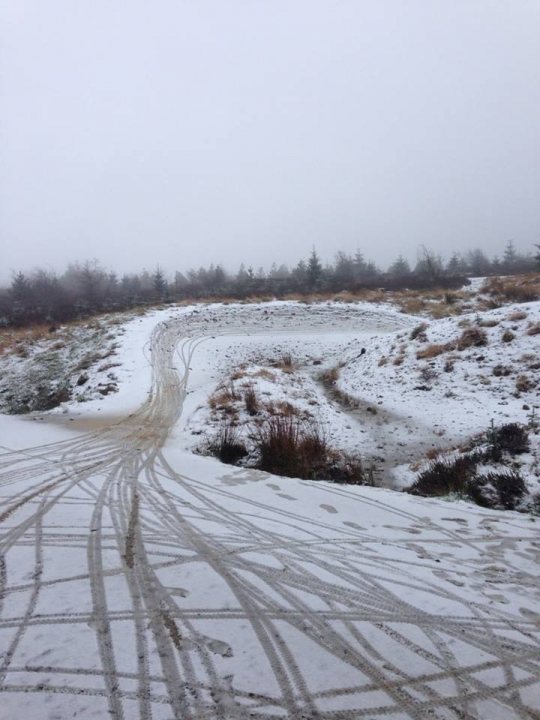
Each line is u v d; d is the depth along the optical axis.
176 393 12.58
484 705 2.26
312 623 2.89
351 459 8.61
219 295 29.28
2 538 4.01
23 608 2.92
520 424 8.89
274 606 3.06
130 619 2.84
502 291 22.33
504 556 4.11
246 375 13.09
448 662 2.57
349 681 2.39
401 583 3.46
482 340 13.30
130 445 7.98
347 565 3.74
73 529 4.23
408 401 11.91
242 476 6.39
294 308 23.64
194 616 2.91
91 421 9.98
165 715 2.12
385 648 2.66
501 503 5.86
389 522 4.91
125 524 4.38
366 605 3.12
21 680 2.31
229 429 9.05
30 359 17.48
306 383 13.92
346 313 22.88
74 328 20.58
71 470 6.31
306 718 2.13
